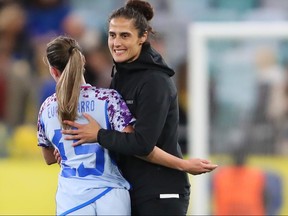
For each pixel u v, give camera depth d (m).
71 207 16.00
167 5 37.47
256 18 37.22
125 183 16.30
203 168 16.30
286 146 26.81
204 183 26.69
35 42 36.78
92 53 34.69
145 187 16.31
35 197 27.62
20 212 27.41
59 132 16.34
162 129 16.20
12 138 31.05
